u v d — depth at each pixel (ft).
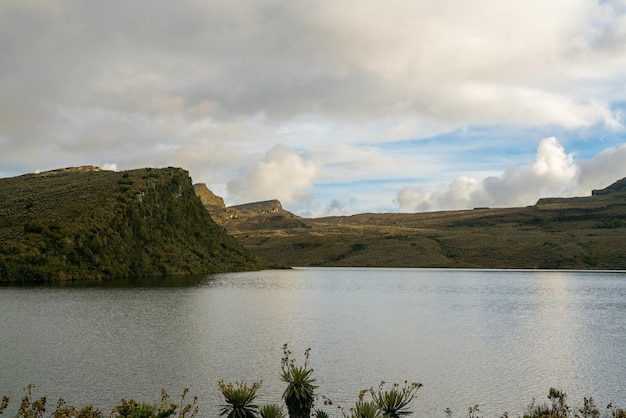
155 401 93.50
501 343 157.48
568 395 102.99
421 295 327.47
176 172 596.29
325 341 157.07
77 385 103.19
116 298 264.31
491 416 90.12
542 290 366.43
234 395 65.16
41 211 419.33
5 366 116.67
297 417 65.72
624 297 315.58
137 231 460.96
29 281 336.49
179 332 167.73
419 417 89.76
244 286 381.40
